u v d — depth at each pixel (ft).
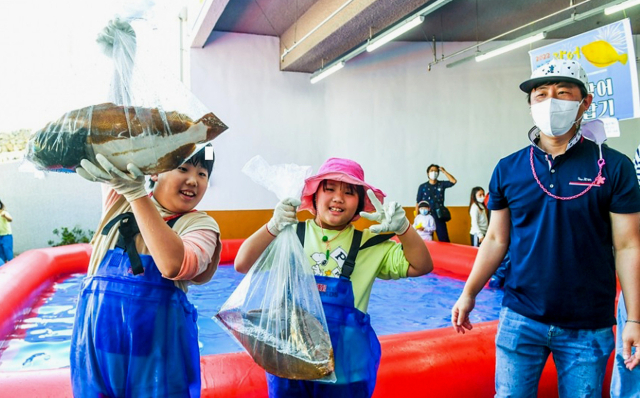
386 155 30.25
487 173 31.37
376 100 30.07
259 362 4.50
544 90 5.36
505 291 5.81
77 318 4.26
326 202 5.16
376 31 22.31
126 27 3.84
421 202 24.17
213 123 3.80
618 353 5.68
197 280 4.70
